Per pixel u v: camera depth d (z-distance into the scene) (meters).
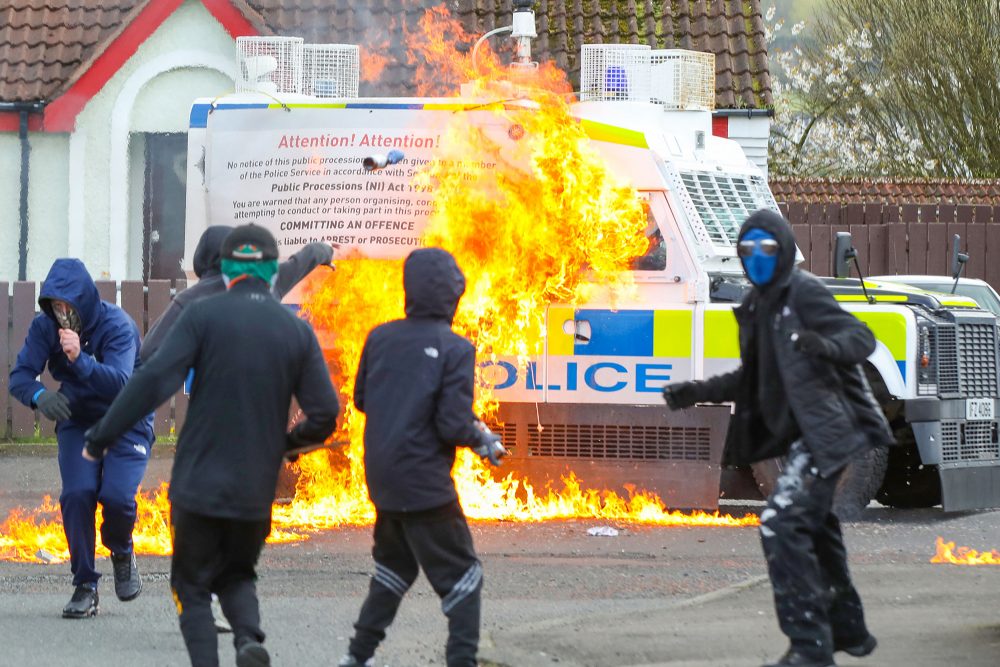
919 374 16.41
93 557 11.27
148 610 11.57
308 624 11.09
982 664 9.31
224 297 8.63
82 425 11.24
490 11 30.44
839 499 16.34
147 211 28.84
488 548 14.49
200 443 8.48
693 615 11.11
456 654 8.64
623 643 10.11
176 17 28.59
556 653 9.84
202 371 8.51
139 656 10.01
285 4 29.83
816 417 8.63
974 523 16.64
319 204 16.64
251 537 8.62
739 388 9.14
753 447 9.18
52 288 11.06
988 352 17.16
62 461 11.20
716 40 29.80
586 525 15.96
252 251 8.70
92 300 11.30
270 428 8.57
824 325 8.67
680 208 16.34
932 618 10.85
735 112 28.25
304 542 14.92
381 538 8.92
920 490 18.16
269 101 16.86
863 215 31.61
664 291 16.28
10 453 22.06
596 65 17.66
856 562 13.78
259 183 16.81
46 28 29.48
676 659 9.65
